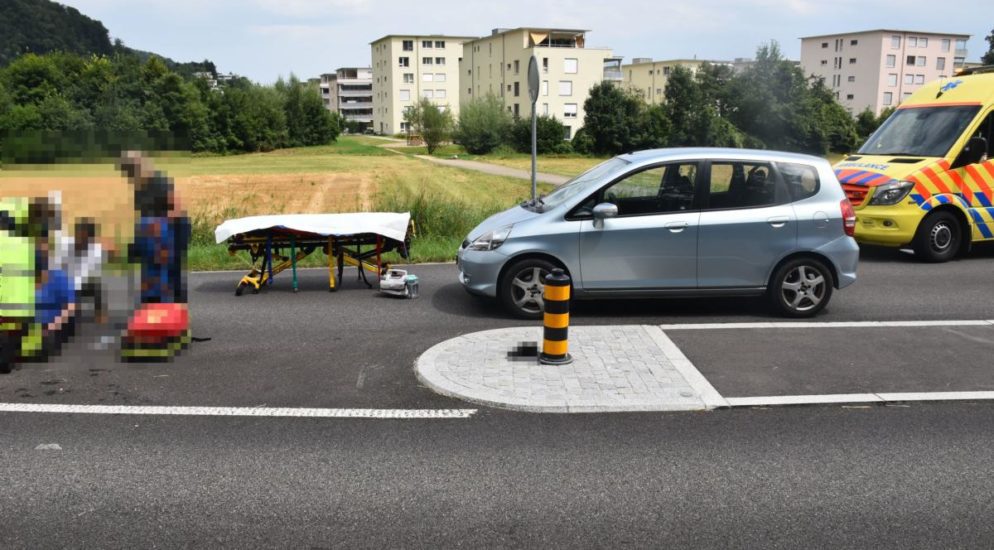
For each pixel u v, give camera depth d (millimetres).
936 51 110875
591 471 4328
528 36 95438
